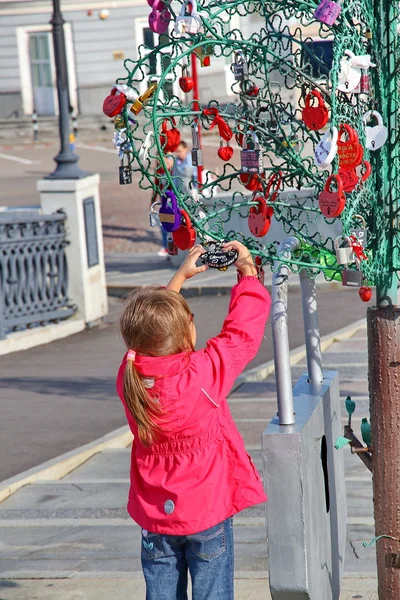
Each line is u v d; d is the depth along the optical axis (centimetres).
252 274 330
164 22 317
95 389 991
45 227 1304
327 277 333
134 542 558
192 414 312
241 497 320
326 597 355
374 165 320
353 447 348
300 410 338
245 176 327
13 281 1252
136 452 329
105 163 3188
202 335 1252
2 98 4106
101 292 1386
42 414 898
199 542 317
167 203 317
